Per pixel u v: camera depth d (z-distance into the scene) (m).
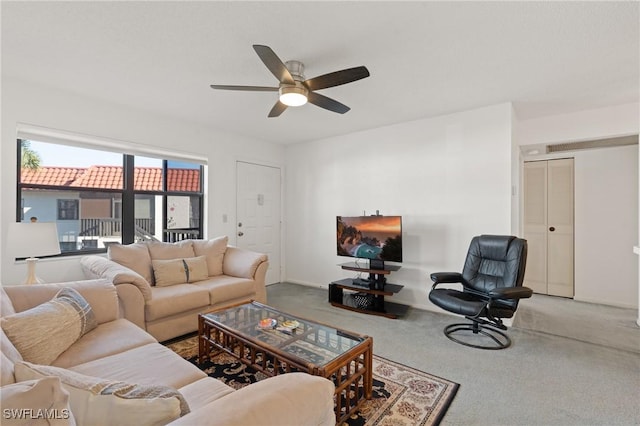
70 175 3.20
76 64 2.42
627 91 2.90
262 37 2.03
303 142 5.06
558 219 4.42
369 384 1.89
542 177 4.55
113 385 0.90
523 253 2.75
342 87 2.84
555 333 2.98
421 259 3.80
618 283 3.95
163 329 2.64
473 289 3.02
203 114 3.64
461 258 3.51
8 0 1.66
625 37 2.01
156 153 3.72
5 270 2.67
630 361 2.40
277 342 1.92
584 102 3.20
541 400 1.90
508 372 2.23
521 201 4.34
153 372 1.46
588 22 1.85
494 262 2.96
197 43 2.12
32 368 0.94
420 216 3.82
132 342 1.77
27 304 1.84
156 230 3.88
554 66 2.42
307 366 1.62
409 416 1.75
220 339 2.48
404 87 2.84
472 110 3.44
